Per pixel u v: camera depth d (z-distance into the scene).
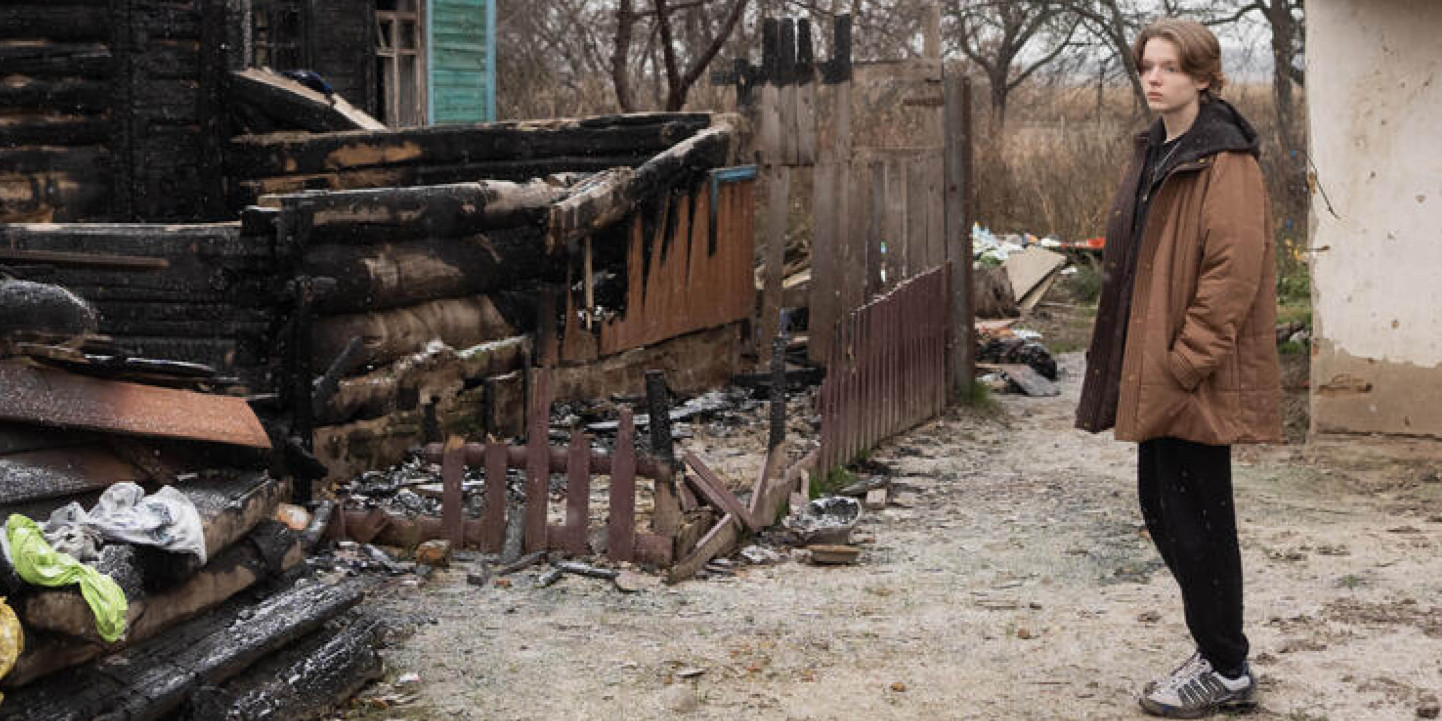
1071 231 18.84
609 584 5.83
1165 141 4.13
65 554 3.63
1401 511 6.92
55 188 9.02
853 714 4.36
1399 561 5.85
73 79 9.03
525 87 23.11
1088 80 31.56
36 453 4.19
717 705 4.46
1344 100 8.20
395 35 14.73
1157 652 4.82
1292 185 18.48
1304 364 10.73
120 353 4.57
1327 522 6.71
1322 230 8.33
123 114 9.11
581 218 8.58
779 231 11.04
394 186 9.91
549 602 5.59
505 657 4.92
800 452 8.54
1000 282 14.55
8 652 3.35
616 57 15.70
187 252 6.76
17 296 4.35
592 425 8.78
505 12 24.30
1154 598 5.52
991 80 30.48
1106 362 4.26
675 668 4.80
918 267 10.51
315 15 13.14
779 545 6.50
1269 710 4.23
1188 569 4.11
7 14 8.79
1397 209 8.12
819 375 10.87
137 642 3.93
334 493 7.04
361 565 6.03
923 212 10.46
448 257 7.93
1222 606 4.12
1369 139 8.15
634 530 6.08
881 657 4.89
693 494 6.42
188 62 9.35
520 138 10.40
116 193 9.18
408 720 4.35
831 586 5.84
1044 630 5.13
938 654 4.91
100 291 6.82
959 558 6.30
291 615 4.38
